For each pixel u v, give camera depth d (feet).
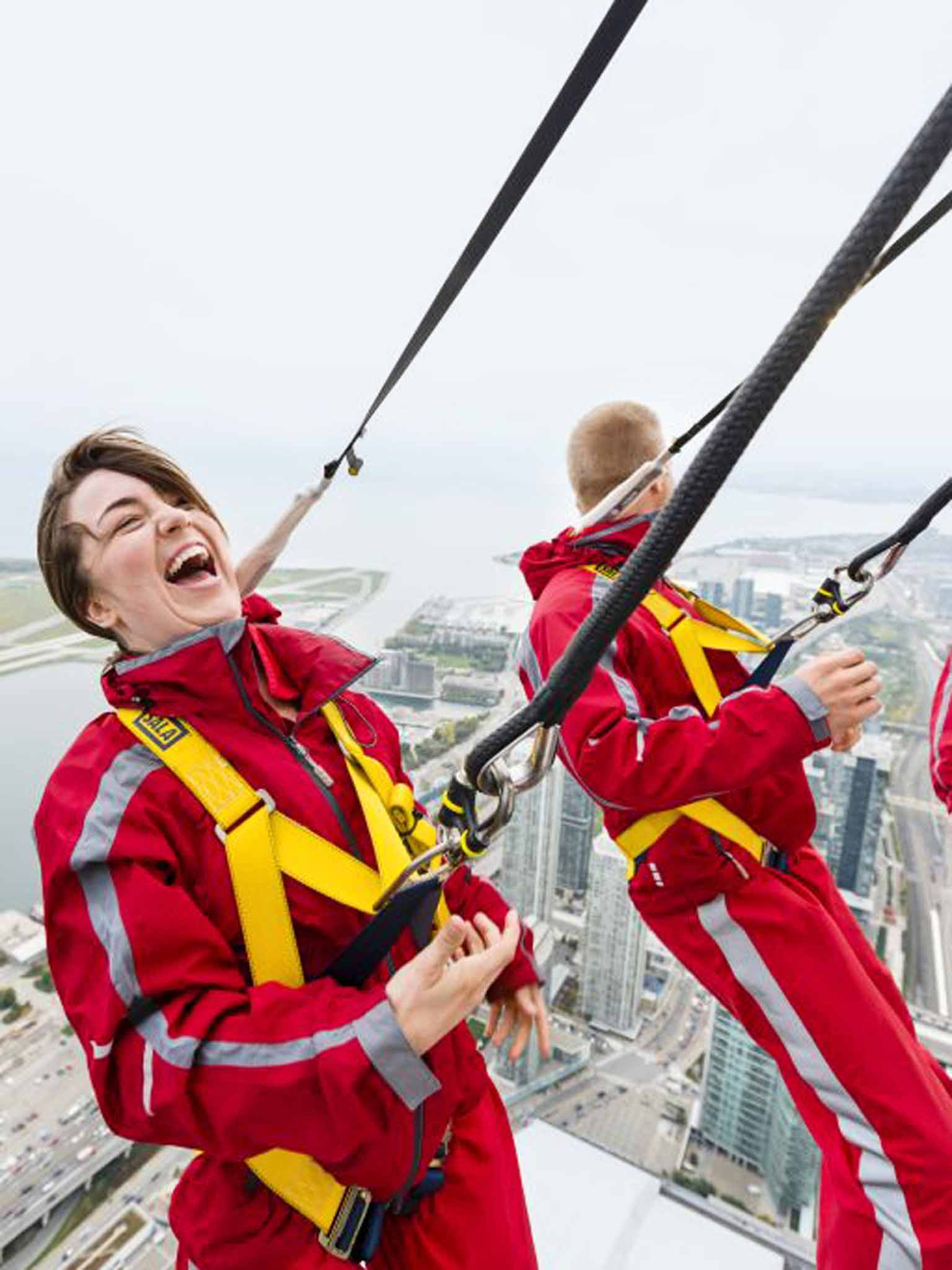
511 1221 4.17
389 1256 4.12
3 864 11.35
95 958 2.94
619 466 5.77
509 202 2.67
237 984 3.07
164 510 3.68
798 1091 5.02
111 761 3.46
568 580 5.50
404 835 4.07
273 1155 3.55
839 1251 4.73
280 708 4.07
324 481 4.59
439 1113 3.65
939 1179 4.41
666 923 5.45
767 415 1.80
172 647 3.62
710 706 5.29
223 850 3.38
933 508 3.98
